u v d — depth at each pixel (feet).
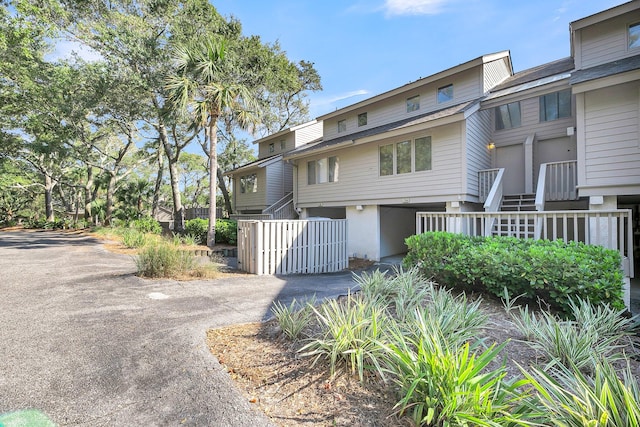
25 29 37.47
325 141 50.42
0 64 39.81
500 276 12.93
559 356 8.55
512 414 5.76
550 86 27.09
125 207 71.05
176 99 34.27
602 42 27.20
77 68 44.57
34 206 106.22
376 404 6.79
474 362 6.48
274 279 21.66
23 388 7.38
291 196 55.62
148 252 20.79
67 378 7.86
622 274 12.71
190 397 7.16
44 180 85.56
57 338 10.25
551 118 34.12
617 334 10.13
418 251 16.92
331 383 7.57
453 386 5.85
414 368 6.61
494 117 38.19
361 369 7.38
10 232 62.13
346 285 20.06
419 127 31.42
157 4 43.19
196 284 18.74
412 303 11.98
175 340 10.27
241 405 6.86
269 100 65.05
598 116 23.17
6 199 92.02
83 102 44.27
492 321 11.45
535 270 12.21
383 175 36.81
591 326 9.41
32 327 11.14
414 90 39.65
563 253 12.35
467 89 34.99
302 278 22.80
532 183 33.96
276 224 24.48
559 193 28.68
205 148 64.59
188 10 45.03
